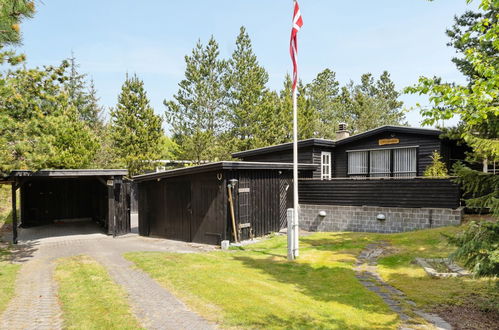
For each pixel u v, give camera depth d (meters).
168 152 30.50
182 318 4.73
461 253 4.84
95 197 20.95
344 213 13.20
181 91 28.89
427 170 12.72
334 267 7.91
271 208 13.06
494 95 4.92
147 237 14.56
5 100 9.07
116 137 25.00
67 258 9.66
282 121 28.91
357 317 4.89
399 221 11.82
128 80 25.62
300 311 5.05
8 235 15.40
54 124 10.16
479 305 5.31
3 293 6.25
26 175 12.38
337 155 17.03
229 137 28.69
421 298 5.72
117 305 5.30
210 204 11.72
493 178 5.18
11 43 6.73
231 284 6.42
